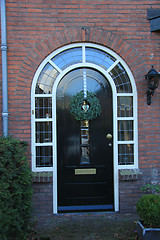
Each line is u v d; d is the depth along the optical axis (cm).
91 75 389
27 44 368
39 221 349
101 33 375
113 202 389
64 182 386
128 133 388
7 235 265
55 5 369
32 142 372
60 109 385
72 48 382
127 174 372
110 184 390
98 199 390
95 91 389
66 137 387
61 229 323
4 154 268
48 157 379
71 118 387
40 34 369
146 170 383
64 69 380
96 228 326
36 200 372
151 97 384
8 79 367
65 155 387
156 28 378
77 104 376
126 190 382
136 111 384
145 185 375
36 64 371
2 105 366
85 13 373
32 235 306
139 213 283
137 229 298
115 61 386
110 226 332
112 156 390
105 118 390
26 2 365
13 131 367
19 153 306
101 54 386
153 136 384
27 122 370
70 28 371
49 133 380
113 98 385
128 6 378
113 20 377
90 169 389
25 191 306
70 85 387
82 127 389
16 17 365
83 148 390
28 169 328
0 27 365
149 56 382
